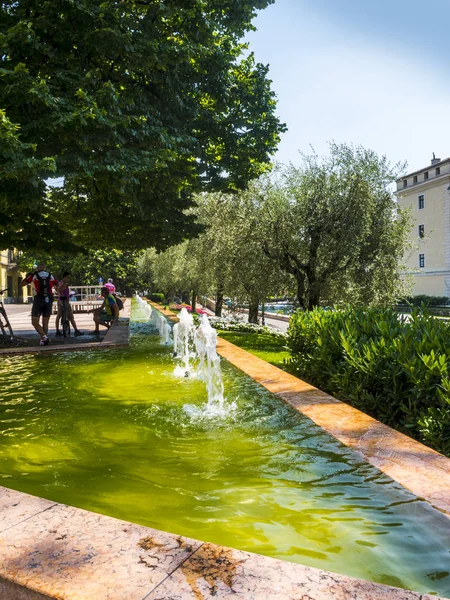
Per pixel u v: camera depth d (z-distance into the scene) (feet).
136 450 11.16
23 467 10.16
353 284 41.60
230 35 41.65
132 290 201.46
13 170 19.85
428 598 4.83
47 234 41.34
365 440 10.79
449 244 140.05
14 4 26.73
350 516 7.46
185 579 5.19
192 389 17.94
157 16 28.50
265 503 8.05
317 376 19.71
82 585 5.08
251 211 45.55
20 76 20.95
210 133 38.68
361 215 40.78
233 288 47.91
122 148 27.25
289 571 5.35
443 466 9.10
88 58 27.84
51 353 29.50
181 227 43.19
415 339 15.03
